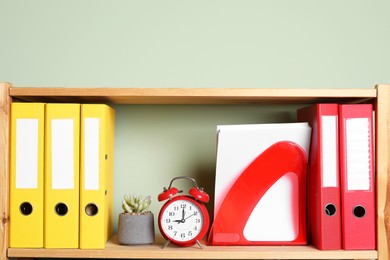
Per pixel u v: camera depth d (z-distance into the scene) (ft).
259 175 3.84
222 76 4.47
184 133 4.45
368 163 3.66
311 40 4.48
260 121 4.46
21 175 3.63
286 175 3.85
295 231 3.84
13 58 4.44
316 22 4.49
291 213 3.85
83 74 4.45
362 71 4.48
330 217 3.64
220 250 3.65
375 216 3.65
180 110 4.45
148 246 3.77
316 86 4.47
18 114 3.64
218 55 4.47
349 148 3.65
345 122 3.65
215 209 3.84
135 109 4.44
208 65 4.47
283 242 3.82
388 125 3.66
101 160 3.65
